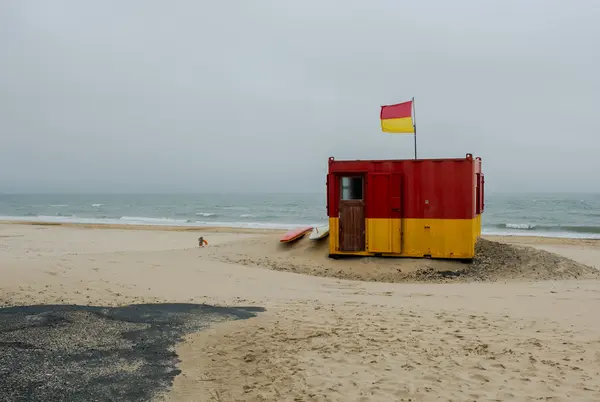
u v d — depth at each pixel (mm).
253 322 7047
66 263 11430
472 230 12695
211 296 8961
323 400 4449
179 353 5688
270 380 4926
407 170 13102
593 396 4414
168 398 4484
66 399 4367
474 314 7598
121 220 54094
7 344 5719
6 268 10281
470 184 12656
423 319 7281
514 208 78875
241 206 94625
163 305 8023
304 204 102500
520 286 10477
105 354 5574
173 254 14945
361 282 11156
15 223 45562
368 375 5031
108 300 8211
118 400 4402
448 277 12109
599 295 9117
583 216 59219
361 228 13531
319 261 13797
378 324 7000
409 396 4500
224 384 4832
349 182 14102
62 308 7414
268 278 11148
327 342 6145
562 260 13312
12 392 4449
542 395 4457
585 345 5906
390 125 14180
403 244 13195
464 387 4684
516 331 6586
